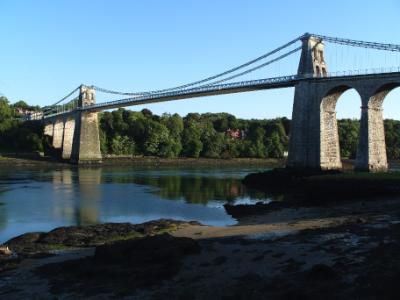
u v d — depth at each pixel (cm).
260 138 17325
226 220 4312
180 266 2280
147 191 6694
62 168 11938
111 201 5609
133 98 12500
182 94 10900
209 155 16200
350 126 15112
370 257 2161
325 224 3338
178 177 9256
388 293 1667
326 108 8062
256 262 2275
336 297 1698
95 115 14138
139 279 2108
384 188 5247
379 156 7369
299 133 8188
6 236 3662
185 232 3391
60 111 16788
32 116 18288
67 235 3344
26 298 1966
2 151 14138
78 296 1955
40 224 4156
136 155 15400
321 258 2242
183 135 16275
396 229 2838
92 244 3111
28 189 6769
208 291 1912
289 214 4325
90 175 9669
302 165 8106
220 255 2462
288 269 2098
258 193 6500
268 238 2886
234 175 9844
